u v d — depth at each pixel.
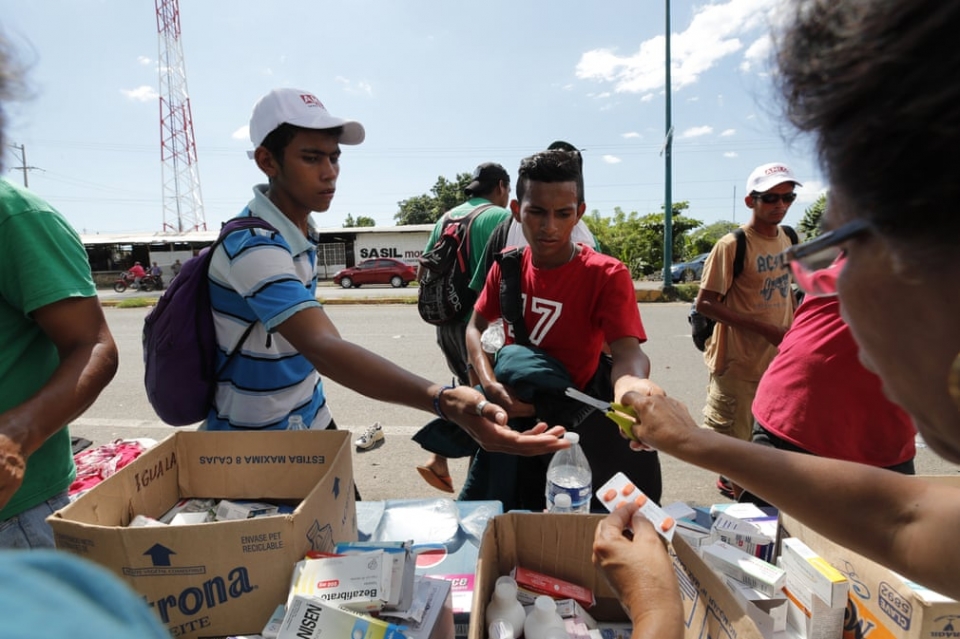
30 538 1.23
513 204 2.01
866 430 1.62
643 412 1.10
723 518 1.31
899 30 0.34
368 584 0.90
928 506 0.74
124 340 8.55
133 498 1.17
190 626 0.94
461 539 1.41
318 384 1.76
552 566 1.11
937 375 0.42
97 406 4.84
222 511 1.23
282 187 1.59
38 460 1.26
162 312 1.50
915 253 0.38
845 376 1.61
